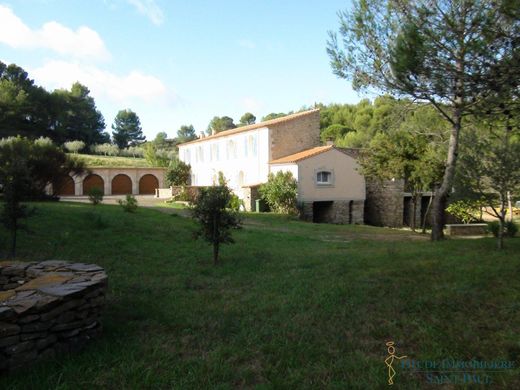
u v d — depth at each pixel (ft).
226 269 29.73
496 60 22.30
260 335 16.25
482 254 34.50
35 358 13.41
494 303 20.07
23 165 30.35
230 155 124.06
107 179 161.38
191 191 118.32
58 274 17.39
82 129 280.31
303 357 14.29
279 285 24.62
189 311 19.51
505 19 22.09
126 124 346.33
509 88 22.77
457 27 23.99
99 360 13.80
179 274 27.86
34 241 35.29
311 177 95.25
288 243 45.98
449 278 25.29
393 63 27.09
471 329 16.74
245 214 86.79
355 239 54.44
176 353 14.64
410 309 19.47
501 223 38.68
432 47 24.21
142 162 223.71
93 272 17.87
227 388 12.07
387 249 39.19
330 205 98.84
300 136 111.14
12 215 29.22
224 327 17.24
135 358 14.19
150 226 49.70
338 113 229.66
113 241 38.50
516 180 36.76
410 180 73.87
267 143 106.32
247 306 20.36
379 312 19.10
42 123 246.88
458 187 40.32
